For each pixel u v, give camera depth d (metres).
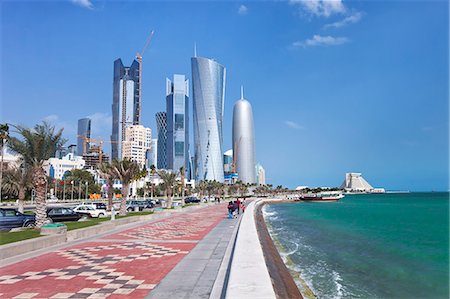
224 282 8.62
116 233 19.88
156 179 136.25
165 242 16.00
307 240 28.78
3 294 7.69
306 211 77.81
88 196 118.94
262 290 5.33
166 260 11.55
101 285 8.40
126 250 13.68
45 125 22.38
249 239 11.23
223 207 58.06
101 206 39.84
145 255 12.53
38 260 11.59
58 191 112.75
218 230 21.50
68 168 167.12
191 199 75.81
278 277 11.36
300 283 14.04
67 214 29.36
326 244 26.50
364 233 35.34
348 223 46.88
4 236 15.66
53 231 16.25
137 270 10.02
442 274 17.34
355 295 12.64
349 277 15.48
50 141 22.08
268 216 60.31
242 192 176.25
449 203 128.12
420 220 53.50
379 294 13.12
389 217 59.59
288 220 51.34
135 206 48.00
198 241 16.34
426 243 28.91
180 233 19.88
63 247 14.51
